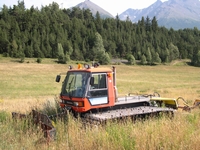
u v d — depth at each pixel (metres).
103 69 9.66
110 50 168.38
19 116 9.12
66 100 9.78
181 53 175.88
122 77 85.06
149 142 6.34
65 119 9.02
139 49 174.88
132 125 7.97
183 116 9.89
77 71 9.70
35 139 7.22
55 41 154.12
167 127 7.37
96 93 9.34
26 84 55.19
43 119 8.48
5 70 90.31
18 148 6.53
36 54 138.38
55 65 114.50
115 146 6.20
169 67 141.25
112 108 10.33
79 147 6.41
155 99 11.86
